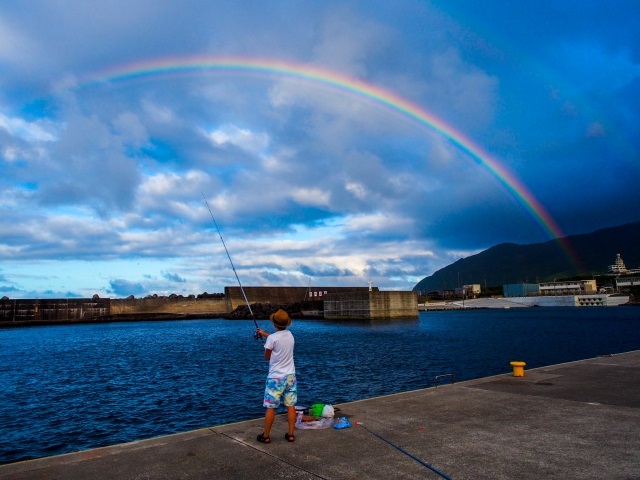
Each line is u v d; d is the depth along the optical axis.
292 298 137.62
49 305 111.00
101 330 82.25
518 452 5.49
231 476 4.88
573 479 4.63
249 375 24.41
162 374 25.66
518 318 102.62
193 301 134.12
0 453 12.34
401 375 23.36
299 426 6.78
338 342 44.50
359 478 4.77
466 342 43.56
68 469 5.12
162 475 4.93
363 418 7.21
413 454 5.50
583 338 46.97
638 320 82.19
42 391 21.14
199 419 15.30
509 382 10.11
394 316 88.56
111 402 18.28
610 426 6.52
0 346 49.59
